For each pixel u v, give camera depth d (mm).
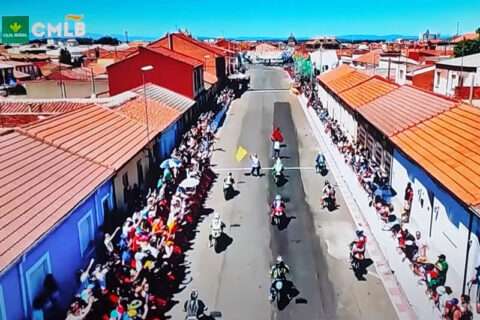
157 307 15070
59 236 15141
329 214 22797
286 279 16891
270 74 107500
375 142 27953
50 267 14578
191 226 21594
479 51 62750
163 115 32750
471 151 17500
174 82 45500
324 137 39375
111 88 46188
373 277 16922
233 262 18250
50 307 14133
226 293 16094
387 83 35156
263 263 18125
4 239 12547
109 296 14445
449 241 16703
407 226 20719
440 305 14922
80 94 50812
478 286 14312
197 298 15531
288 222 21969
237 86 75562
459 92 34688
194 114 46188
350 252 17859
